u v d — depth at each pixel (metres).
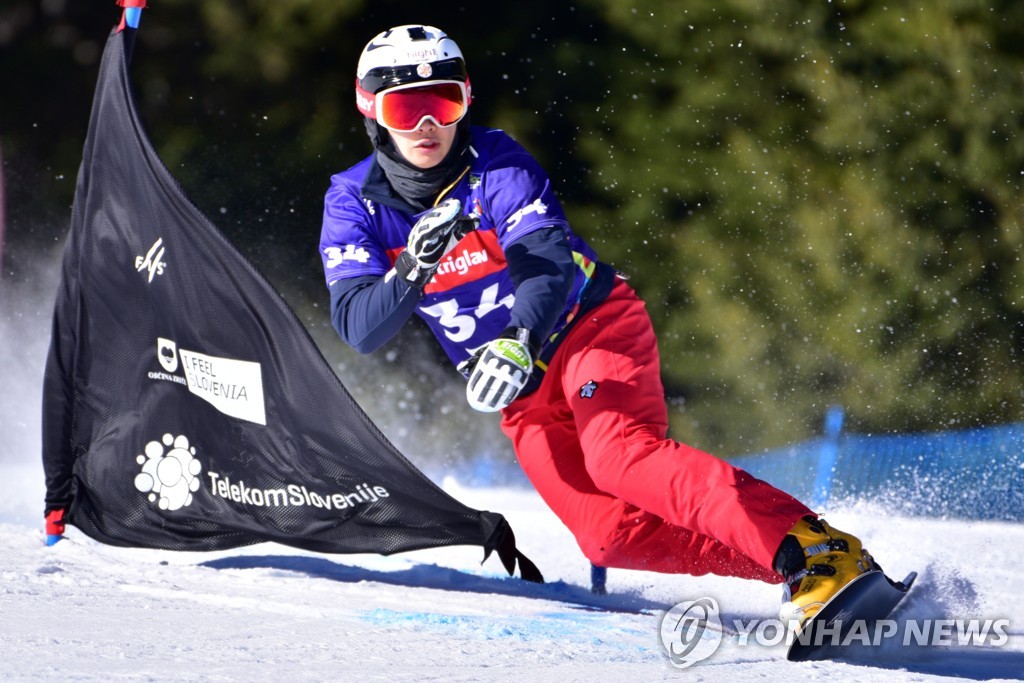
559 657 8.20
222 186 41.72
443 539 11.84
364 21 43.00
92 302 12.70
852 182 41.00
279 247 40.81
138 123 12.33
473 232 10.96
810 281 40.34
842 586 8.62
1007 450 20.45
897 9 41.41
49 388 12.84
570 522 11.82
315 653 7.91
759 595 12.14
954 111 40.94
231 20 42.22
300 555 13.70
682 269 41.16
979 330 39.75
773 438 38.88
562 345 11.41
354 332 10.32
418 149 10.44
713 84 42.31
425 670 7.41
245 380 11.96
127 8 12.73
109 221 12.58
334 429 11.64
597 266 11.62
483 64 43.22
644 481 10.00
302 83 43.03
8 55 44.19
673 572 11.40
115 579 11.21
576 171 42.66
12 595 9.95
